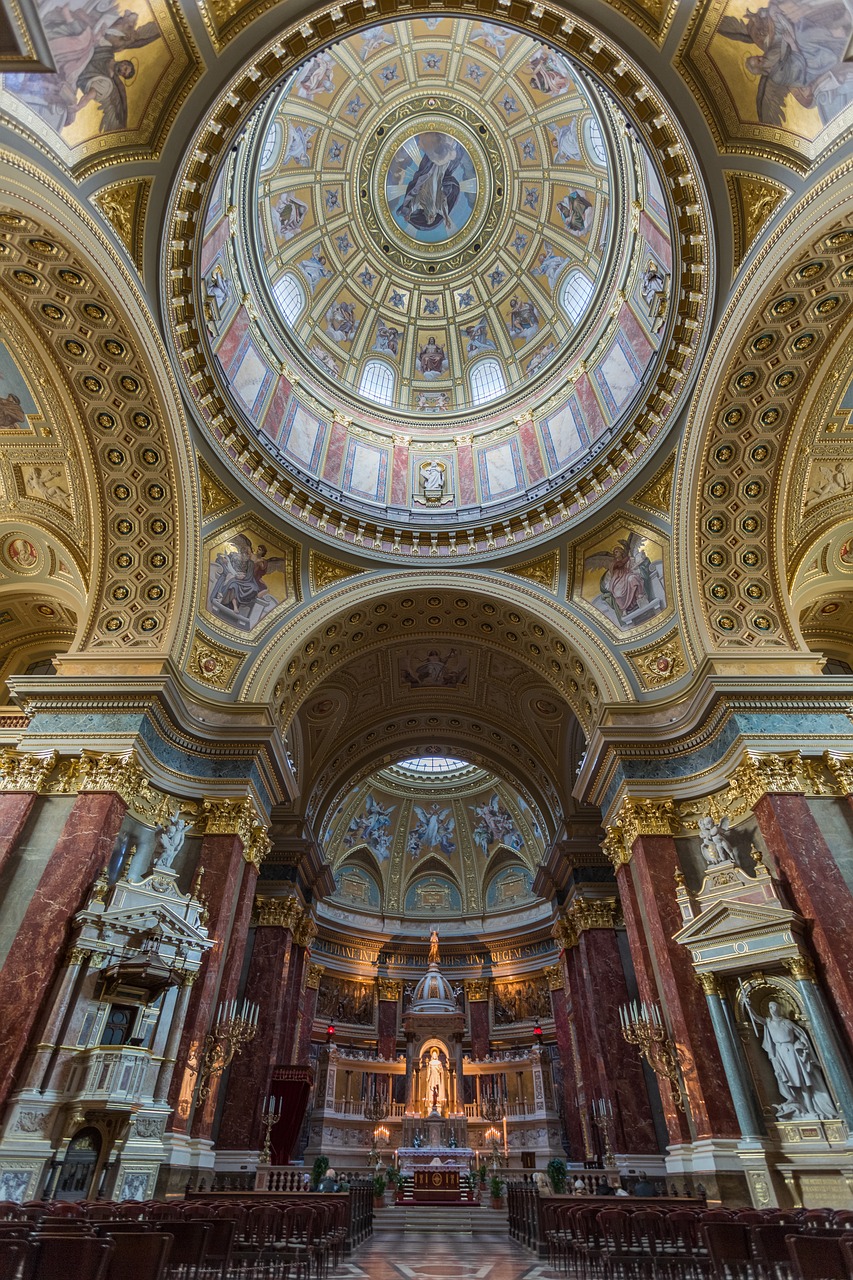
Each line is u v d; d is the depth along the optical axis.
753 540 14.49
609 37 10.73
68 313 11.90
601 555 17.75
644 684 15.98
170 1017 11.45
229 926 13.20
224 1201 9.44
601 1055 16.05
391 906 31.83
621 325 17.67
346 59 19.94
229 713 15.48
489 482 20.23
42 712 13.23
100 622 14.52
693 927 11.95
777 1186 9.95
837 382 13.09
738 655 13.78
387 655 20.52
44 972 10.26
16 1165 8.98
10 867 11.38
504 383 22.39
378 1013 28.72
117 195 11.12
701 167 11.41
